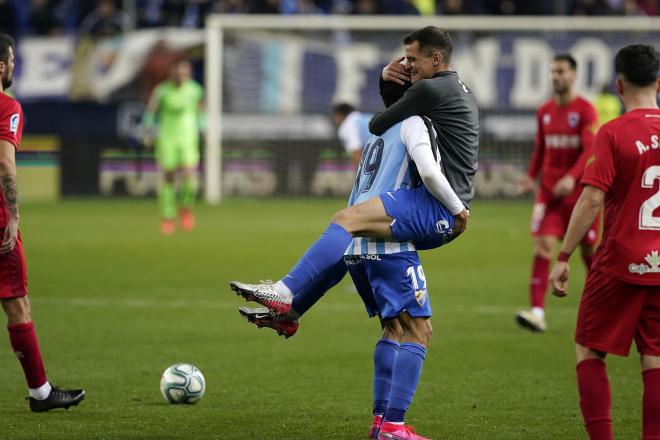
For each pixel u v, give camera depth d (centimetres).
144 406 2266
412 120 1906
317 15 8644
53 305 3681
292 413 2206
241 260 4962
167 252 5262
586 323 1756
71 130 8312
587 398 1741
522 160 8094
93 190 8438
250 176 8356
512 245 5672
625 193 1728
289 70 8225
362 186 1977
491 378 2570
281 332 1975
